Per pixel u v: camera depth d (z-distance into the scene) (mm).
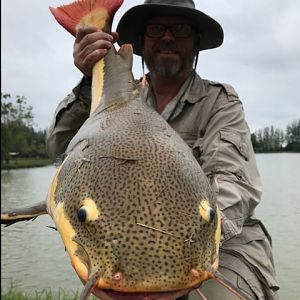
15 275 2844
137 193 598
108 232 573
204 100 1095
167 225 576
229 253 1019
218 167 942
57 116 1097
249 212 958
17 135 20641
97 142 687
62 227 629
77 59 939
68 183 659
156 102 1169
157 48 1157
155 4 1125
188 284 556
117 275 546
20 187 9055
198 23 1168
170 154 655
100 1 986
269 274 1050
